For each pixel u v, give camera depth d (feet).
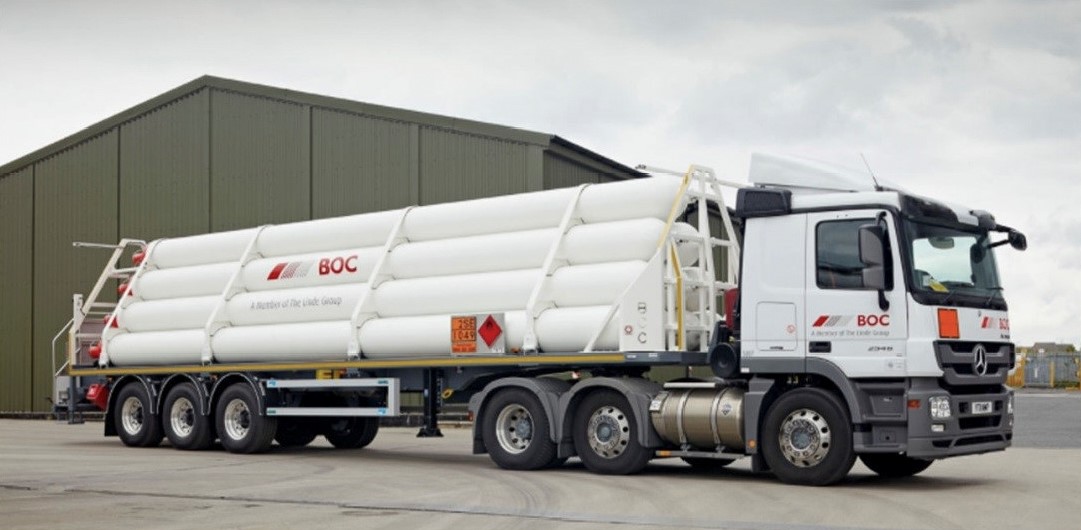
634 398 45.50
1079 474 47.14
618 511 35.63
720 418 43.55
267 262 62.69
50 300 110.11
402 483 44.68
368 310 56.13
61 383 71.26
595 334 47.21
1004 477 45.78
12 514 36.01
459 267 53.36
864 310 40.63
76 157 108.68
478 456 59.41
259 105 96.12
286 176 94.17
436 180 85.35
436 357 53.52
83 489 43.37
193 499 39.81
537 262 50.57
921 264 40.60
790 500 37.88
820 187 42.63
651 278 46.14
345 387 56.65
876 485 42.68
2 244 113.50
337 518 34.60
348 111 90.38
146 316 67.62
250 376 61.31
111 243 105.91
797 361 41.75
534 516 34.63
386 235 57.57
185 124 100.94
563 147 81.71
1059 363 178.70
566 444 47.57
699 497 38.91
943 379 40.11
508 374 51.55
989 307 42.55
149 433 66.03
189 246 67.67
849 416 40.96
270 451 63.57
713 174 49.34
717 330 44.75
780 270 42.57
